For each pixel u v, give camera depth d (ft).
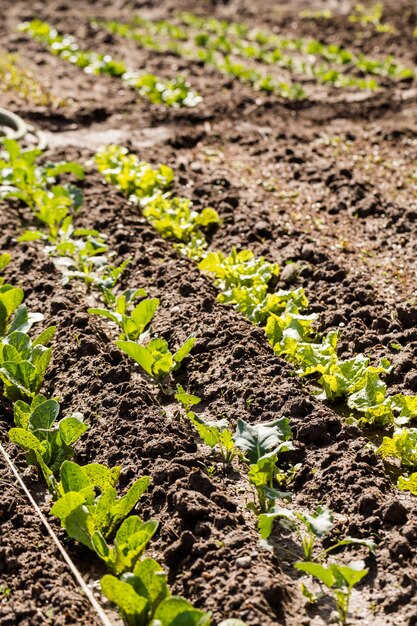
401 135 14.65
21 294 10.02
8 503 8.18
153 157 13.92
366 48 21.08
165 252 11.41
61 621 7.41
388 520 7.93
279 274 10.91
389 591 7.55
